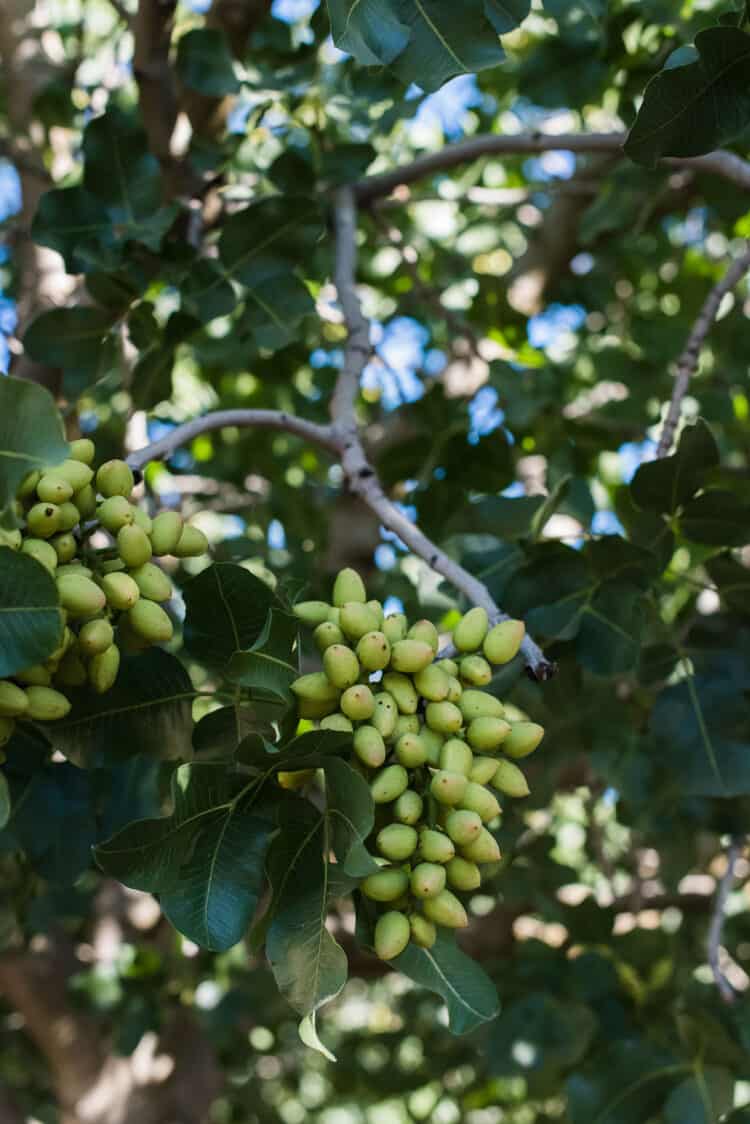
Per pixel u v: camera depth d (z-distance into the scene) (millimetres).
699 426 1350
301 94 1751
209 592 1169
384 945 1107
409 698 1131
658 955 1768
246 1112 3273
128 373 1827
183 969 2537
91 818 1279
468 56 1120
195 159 1715
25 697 1098
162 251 1555
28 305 2018
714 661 1435
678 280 2807
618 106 1735
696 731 1418
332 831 1096
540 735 1143
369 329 1564
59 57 2236
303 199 1540
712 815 1558
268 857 1108
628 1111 1555
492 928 2434
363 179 1860
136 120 2053
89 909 2004
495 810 1112
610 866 2234
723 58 1132
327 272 2148
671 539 1398
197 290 1552
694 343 1489
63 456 1063
